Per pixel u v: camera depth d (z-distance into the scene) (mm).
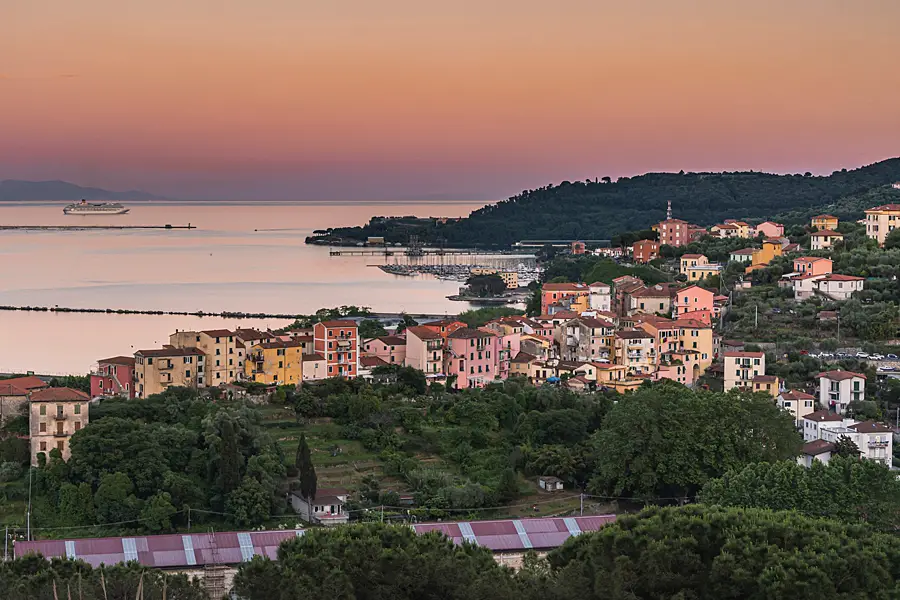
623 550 165000
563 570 157250
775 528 167375
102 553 184000
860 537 168750
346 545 164125
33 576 150375
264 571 158375
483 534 199125
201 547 188000
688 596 157875
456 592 153750
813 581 151875
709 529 167750
